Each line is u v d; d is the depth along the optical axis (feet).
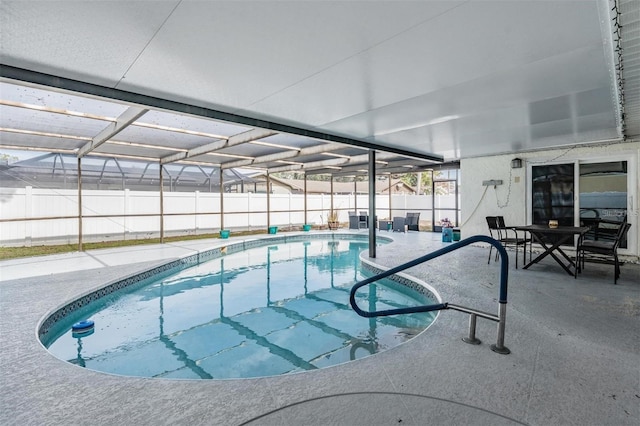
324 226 52.54
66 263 21.90
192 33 7.55
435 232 42.06
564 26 7.51
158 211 39.99
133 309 16.26
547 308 11.84
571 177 22.90
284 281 21.79
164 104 12.22
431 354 8.39
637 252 20.13
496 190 26.71
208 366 10.65
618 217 20.98
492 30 7.67
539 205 24.48
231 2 6.36
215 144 24.64
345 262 28.12
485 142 21.70
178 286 20.56
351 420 5.91
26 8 6.42
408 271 18.53
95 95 10.66
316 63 9.34
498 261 21.30
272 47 8.32
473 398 6.50
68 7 6.42
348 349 11.75
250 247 36.52
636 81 10.11
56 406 6.42
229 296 18.45
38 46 8.07
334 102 12.91
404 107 13.61
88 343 12.38
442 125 16.78
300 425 5.79
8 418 6.06
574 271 17.53
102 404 6.47
